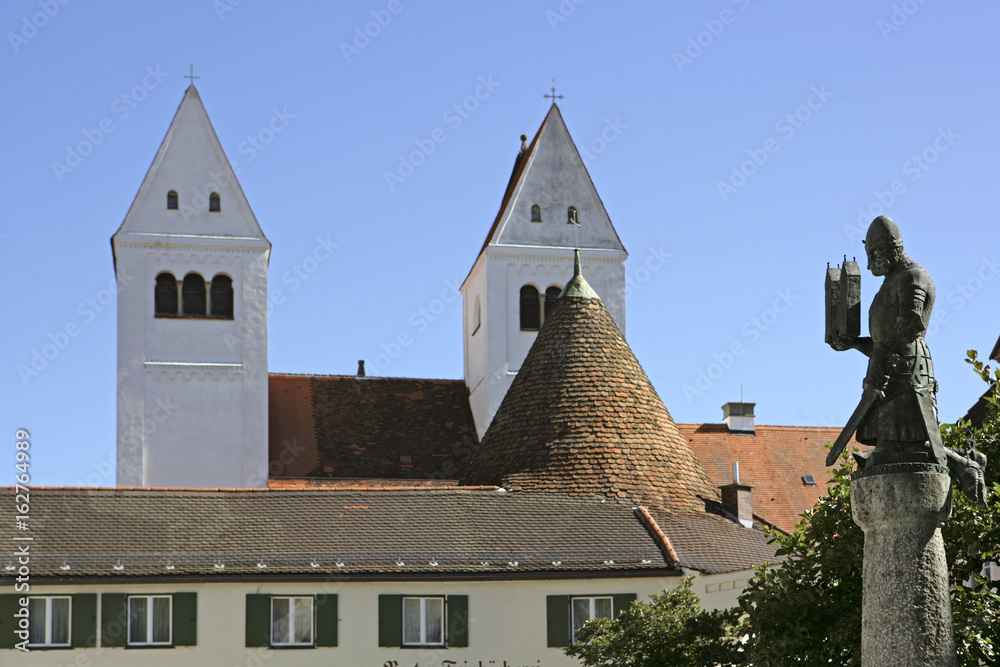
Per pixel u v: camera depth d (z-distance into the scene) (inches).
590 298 2014.0
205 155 2610.7
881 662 595.2
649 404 1911.9
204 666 1471.5
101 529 1547.7
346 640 1502.2
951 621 593.3
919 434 599.2
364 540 1578.5
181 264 2573.8
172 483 2511.1
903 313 594.9
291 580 1497.3
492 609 1533.0
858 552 837.8
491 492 1721.2
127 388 2522.1
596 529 1649.9
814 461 2549.2
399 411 2763.3
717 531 1740.9
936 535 597.9
